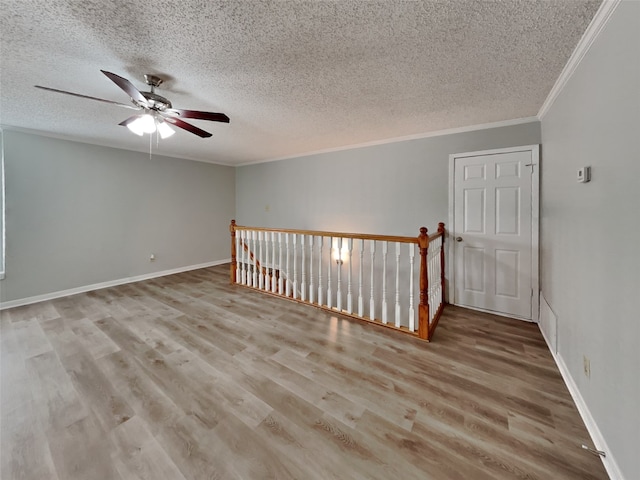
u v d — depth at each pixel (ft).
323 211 15.24
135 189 14.97
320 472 4.07
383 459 4.28
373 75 6.67
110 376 6.35
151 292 12.83
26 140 11.37
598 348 4.55
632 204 3.62
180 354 7.30
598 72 4.65
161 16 4.64
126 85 5.67
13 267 11.18
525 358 7.09
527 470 4.08
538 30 4.98
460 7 4.43
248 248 13.65
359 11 4.52
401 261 12.48
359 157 13.60
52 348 7.63
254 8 4.46
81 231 13.04
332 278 14.88
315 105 8.54
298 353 7.34
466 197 10.62
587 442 4.55
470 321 9.46
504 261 9.96
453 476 4.00
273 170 17.75
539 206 9.27
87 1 4.27
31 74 6.62
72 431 4.80
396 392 5.79
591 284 4.86
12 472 4.04
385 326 8.86
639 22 3.43
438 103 8.34
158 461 4.23
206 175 18.47
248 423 4.98
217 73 6.57
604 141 4.41
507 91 7.50
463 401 5.51
